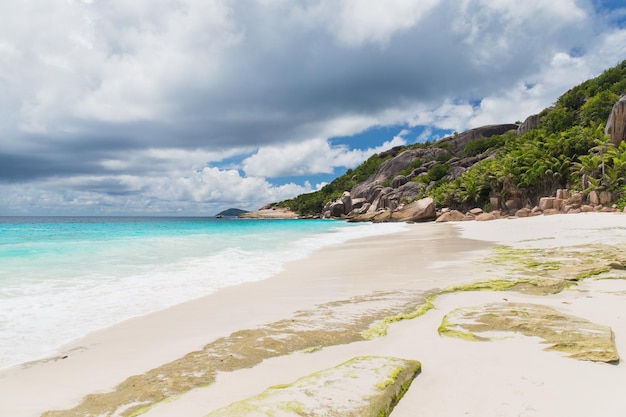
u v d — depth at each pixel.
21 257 13.04
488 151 89.31
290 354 4.17
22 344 4.81
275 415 2.60
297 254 14.98
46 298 7.35
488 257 11.94
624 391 3.01
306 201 131.38
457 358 3.84
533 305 5.59
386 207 87.25
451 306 6.10
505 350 3.97
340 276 9.63
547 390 3.09
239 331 5.04
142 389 3.39
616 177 38.25
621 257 9.26
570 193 43.78
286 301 6.95
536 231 21.45
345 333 4.83
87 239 20.83
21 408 3.10
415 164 106.75
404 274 9.53
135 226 42.59
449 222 46.22
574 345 3.92
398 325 5.15
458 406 2.90
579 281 7.51
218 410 2.70
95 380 3.67
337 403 2.79
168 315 6.15
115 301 7.13
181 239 21.83
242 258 13.66
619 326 4.71
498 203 55.06
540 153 50.22
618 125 44.00
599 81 69.38
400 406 2.94
